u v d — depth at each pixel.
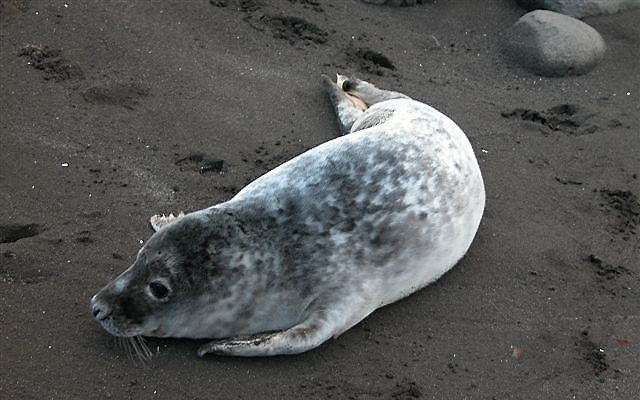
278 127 3.33
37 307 2.68
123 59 3.47
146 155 3.14
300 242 2.71
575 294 2.94
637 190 3.33
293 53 3.69
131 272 2.66
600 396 2.68
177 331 2.67
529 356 2.75
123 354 2.62
